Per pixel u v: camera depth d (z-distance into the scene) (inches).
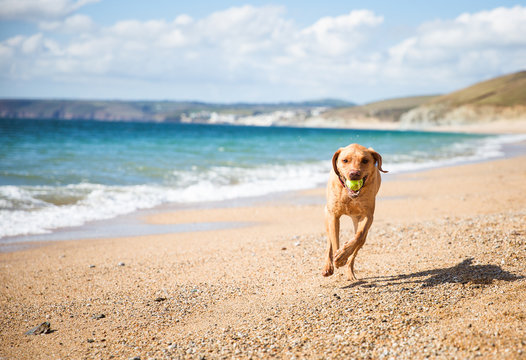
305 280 217.3
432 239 267.3
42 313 194.2
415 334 142.9
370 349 137.0
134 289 220.1
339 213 192.4
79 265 265.6
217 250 287.6
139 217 408.8
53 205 432.1
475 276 192.7
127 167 687.1
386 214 400.5
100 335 169.3
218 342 153.9
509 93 6023.6
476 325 143.0
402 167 826.8
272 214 421.4
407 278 203.0
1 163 669.3
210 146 1200.2
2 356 155.6
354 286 200.4
